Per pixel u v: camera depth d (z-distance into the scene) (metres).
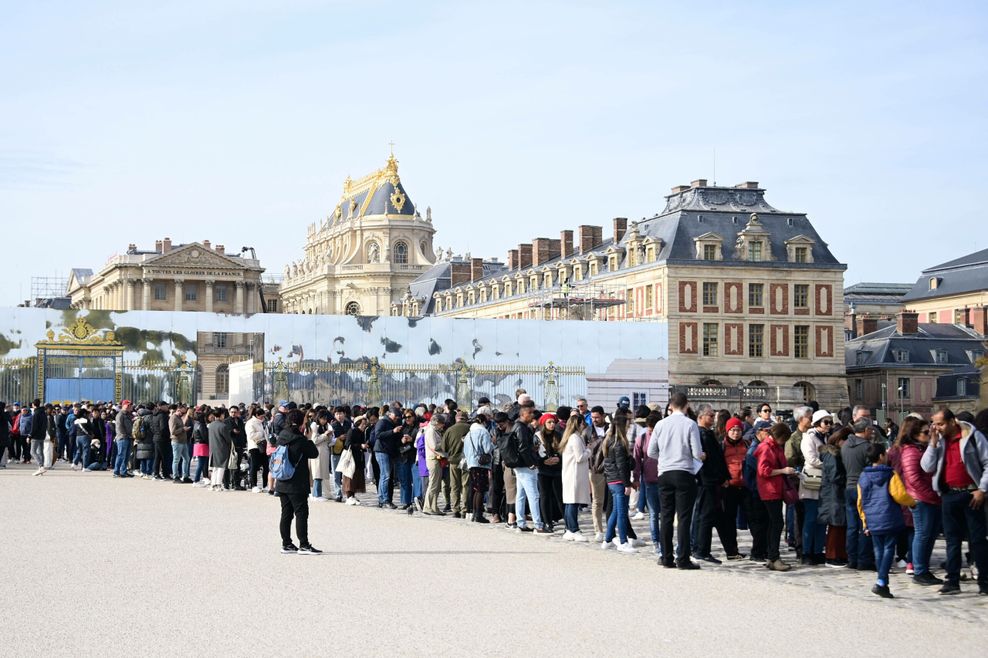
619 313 96.56
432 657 12.34
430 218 193.88
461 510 29.09
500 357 71.88
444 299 138.38
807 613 15.53
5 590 16.12
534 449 25.39
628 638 13.47
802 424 21.97
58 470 44.38
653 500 22.83
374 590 16.42
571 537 24.16
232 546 21.09
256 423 35.31
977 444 17.81
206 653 12.43
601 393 72.00
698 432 19.94
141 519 25.61
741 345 90.69
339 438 33.53
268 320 68.12
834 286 93.06
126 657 12.23
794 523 24.08
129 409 41.41
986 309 107.56
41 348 63.72
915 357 96.88
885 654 13.01
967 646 13.57
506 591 16.58
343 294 184.25
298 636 13.28
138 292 164.25
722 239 91.12
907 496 17.69
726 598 16.56
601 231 107.88
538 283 111.62
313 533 23.83
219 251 179.00
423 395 70.44
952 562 18.00
